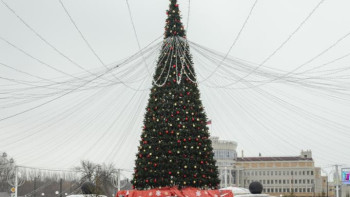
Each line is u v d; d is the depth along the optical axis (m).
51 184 91.81
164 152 24.78
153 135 25.05
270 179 139.50
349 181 94.00
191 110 25.16
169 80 25.34
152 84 25.69
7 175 58.81
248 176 140.25
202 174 25.06
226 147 137.25
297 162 139.12
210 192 25.30
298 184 138.50
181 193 24.75
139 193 25.38
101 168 81.19
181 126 24.88
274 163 140.12
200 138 25.19
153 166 24.73
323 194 128.00
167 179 24.75
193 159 24.81
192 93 25.42
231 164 137.12
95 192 32.34
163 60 25.61
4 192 81.00
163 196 24.80
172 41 25.06
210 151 25.62
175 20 25.48
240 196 30.50
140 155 25.25
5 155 52.22
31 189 90.62
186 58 25.22
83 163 84.06
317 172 141.38
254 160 141.00
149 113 25.44
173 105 25.06
